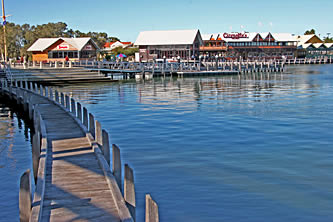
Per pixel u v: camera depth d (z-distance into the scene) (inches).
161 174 451.2
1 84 1338.6
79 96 1330.0
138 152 552.4
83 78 1979.6
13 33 4503.0
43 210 295.3
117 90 1560.0
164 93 1424.7
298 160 503.5
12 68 1892.2
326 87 1636.3
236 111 935.7
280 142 603.8
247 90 1524.4
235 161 501.0
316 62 5103.3
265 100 1170.6
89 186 344.5
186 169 468.4
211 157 520.4
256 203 368.2
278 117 840.3
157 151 556.7
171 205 365.7
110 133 692.1
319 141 607.8
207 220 335.9
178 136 655.1
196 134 669.3
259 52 4355.3
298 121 788.0
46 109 797.9
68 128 594.6
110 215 286.7
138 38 3560.5
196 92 1454.2
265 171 458.9
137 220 338.6
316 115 865.5
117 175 349.4
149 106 1051.9
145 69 2511.1
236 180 428.8
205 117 847.1
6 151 590.2
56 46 2945.4
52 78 1867.6
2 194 403.2
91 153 452.4
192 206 362.9
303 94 1348.4
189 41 3388.3
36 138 440.8
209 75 2635.3
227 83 1934.1
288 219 336.8
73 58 2940.5
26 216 259.1
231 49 4239.7
